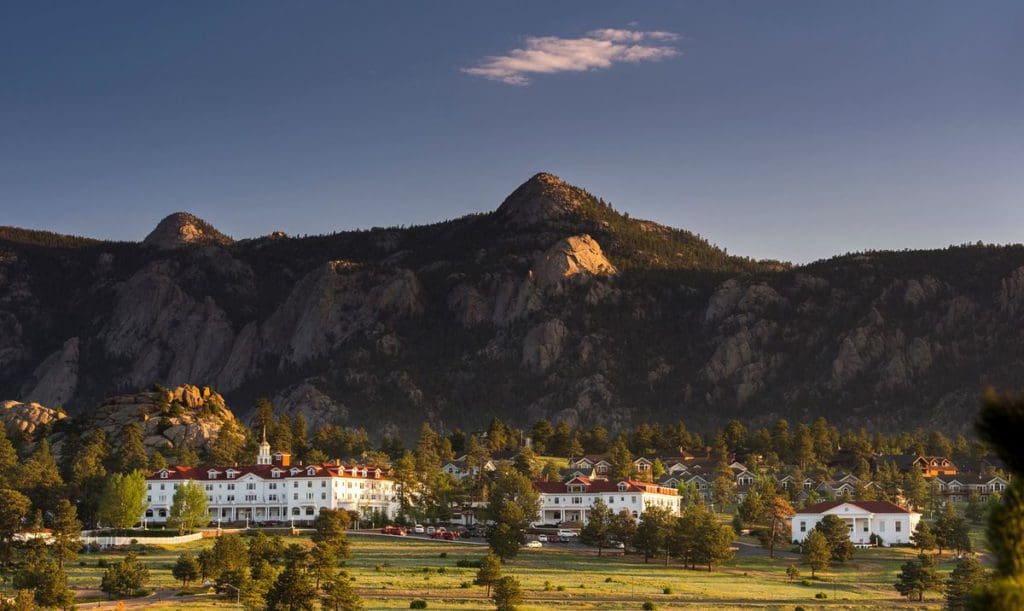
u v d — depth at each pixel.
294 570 195.12
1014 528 38.94
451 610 196.38
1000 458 39.16
